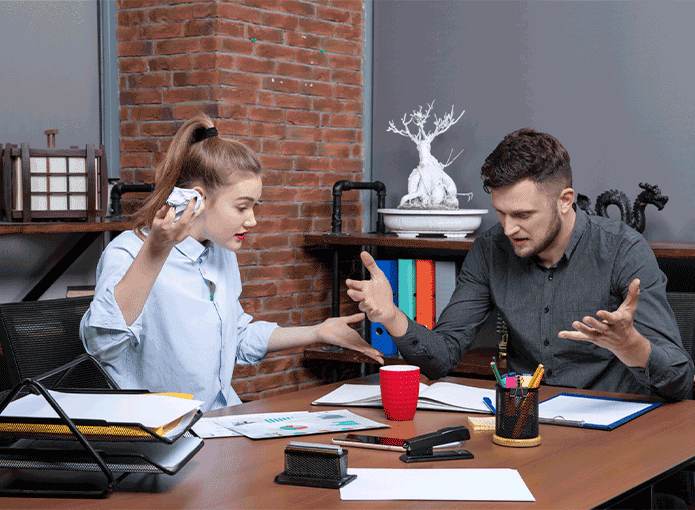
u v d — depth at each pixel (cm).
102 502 100
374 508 97
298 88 322
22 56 275
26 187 234
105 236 296
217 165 164
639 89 285
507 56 316
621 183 291
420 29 338
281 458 118
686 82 275
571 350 188
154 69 304
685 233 277
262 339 188
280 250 319
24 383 102
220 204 166
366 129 357
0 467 105
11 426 104
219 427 136
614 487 105
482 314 203
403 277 308
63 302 177
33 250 275
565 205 176
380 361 175
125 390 122
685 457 119
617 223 191
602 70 293
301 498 101
